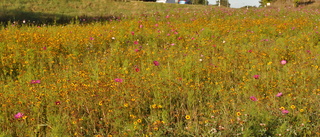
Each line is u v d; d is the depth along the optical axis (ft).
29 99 15.33
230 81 19.62
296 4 127.54
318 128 13.46
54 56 25.16
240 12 74.49
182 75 19.71
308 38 31.55
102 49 29.73
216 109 15.37
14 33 34.04
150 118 14.16
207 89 17.80
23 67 22.63
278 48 27.84
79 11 84.64
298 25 42.32
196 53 26.53
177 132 12.95
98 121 14.02
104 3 98.37
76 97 15.17
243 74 21.25
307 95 16.70
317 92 17.56
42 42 28.76
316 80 19.44
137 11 91.61
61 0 91.45
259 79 19.67
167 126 13.21
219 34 36.91
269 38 35.17
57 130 12.30
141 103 15.12
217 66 22.58
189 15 68.95
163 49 29.66
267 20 52.90
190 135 12.92
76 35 33.60
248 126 12.60
